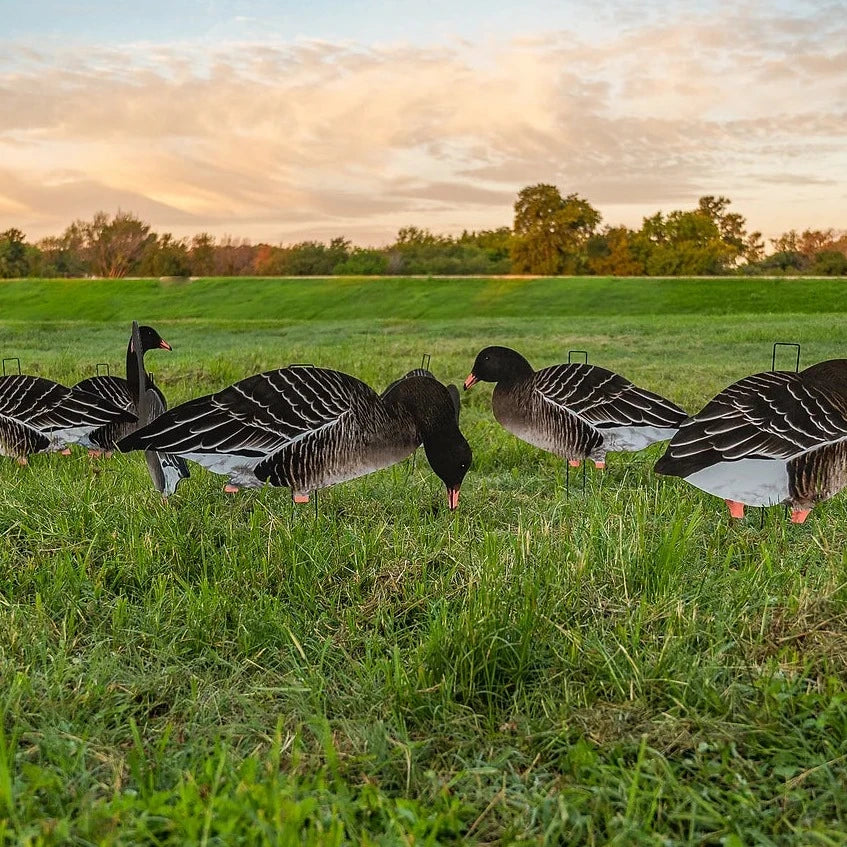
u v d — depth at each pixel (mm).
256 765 3240
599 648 4145
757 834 3010
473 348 19172
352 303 38500
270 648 4531
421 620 4820
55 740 3547
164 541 5742
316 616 4898
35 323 29781
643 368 15562
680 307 34812
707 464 5582
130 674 4281
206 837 2688
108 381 8969
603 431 7379
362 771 3434
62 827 2775
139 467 7551
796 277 38875
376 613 4820
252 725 3781
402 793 3336
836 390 5777
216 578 5250
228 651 4520
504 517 6676
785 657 4035
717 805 3215
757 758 3518
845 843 2951
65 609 4832
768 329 23062
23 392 8078
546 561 5098
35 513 6215
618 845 2932
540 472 8148
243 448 5879
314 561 5367
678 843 2992
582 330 24453
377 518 6520
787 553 5480
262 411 5902
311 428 5953
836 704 3588
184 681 4242
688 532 5441
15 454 8117
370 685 4043
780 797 3225
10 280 42938
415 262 57219
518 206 59469
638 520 5766
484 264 59281
